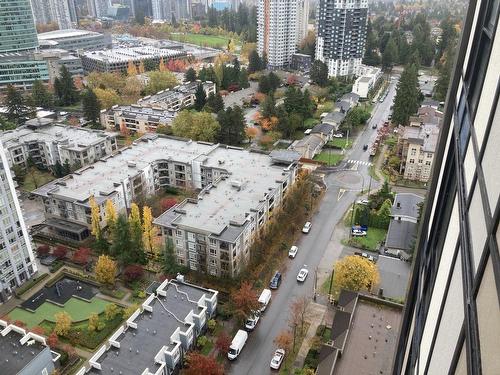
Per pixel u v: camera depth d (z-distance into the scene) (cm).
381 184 8306
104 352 4153
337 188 8175
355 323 4494
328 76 14700
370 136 10581
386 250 6200
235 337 4778
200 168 7612
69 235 6725
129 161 7781
